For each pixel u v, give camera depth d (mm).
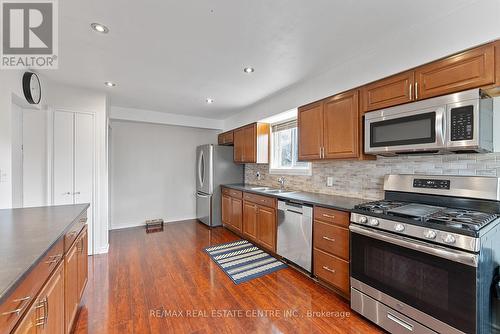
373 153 2037
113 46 2016
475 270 1220
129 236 3908
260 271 2607
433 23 1683
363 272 1787
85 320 1782
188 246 3426
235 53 2158
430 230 1382
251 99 3619
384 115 1927
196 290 2217
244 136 4262
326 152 2529
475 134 1417
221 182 4629
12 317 783
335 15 1622
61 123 2947
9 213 1760
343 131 2336
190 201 5172
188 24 1707
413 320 1479
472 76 1468
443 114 1565
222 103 3867
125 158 4492
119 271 2605
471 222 1311
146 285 2305
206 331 1674
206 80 2830
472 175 1695
